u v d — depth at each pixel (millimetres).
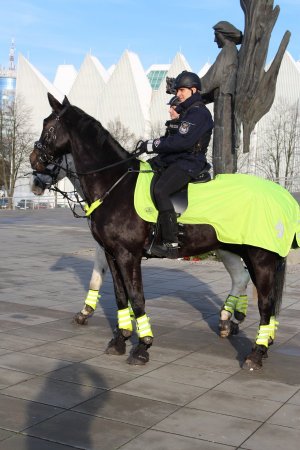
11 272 11281
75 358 5512
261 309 5449
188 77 5344
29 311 7648
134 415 4125
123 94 72000
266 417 4164
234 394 4648
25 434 3744
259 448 3637
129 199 5395
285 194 5684
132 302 5453
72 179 5973
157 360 5566
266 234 5242
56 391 4562
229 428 3941
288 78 62500
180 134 5188
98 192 5543
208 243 5434
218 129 11562
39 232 21453
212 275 11477
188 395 4590
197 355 5797
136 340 6328
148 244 5449
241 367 5414
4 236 19531
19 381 4770
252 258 5414
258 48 10789
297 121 56344
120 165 5535
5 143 51469
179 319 7492
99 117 73688
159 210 5215
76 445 3611
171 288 9914
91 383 4793
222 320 6527
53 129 5805
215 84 11383
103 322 7137
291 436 3834
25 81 75438
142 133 69938
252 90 10992
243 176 5543
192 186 5371
